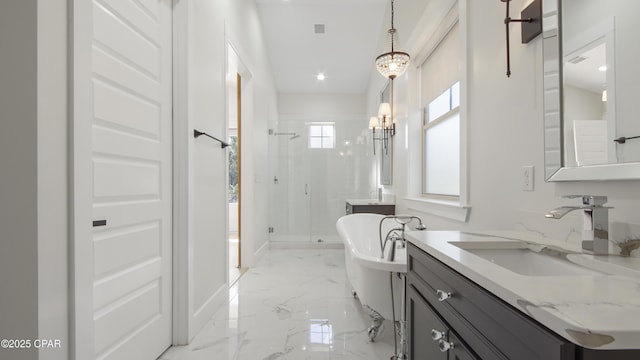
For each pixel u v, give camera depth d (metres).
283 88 5.53
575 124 1.02
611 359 0.44
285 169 4.85
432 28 2.40
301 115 5.67
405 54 2.58
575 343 0.44
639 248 0.83
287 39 4.41
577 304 0.51
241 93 3.53
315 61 4.84
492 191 1.54
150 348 1.61
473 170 1.72
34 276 0.95
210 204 2.25
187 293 1.84
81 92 1.11
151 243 1.62
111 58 1.31
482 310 0.70
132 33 1.46
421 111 2.94
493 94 1.52
